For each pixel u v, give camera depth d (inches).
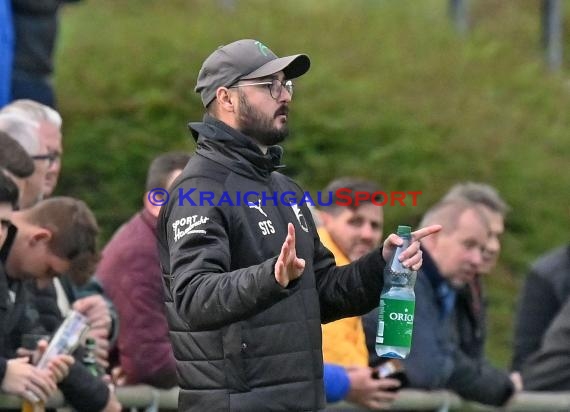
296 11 1791.3
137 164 1343.5
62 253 656.4
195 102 1414.9
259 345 549.6
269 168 571.8
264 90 565.3
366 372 735.1
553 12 1915.6
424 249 791.7
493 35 1968.5
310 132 1440.7
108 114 1379.2
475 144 1525.6
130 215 1311.5
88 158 1333.7
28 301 658.2
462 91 1665.8
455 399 796.6
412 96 1590.8
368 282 573.6
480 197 859.4
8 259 648.4
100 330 688.4
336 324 745.6
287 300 557.0
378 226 777.6
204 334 551.2
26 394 624.1
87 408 651.5
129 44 1501.0
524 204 1497.3
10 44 874.8
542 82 1792.6
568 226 1513.3
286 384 552.1
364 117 1482.5
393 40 1763.0
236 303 502.9
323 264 588.1
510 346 1334.9
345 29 1749.5
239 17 1705.2
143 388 708.7
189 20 1658.5
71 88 1403.8
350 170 1417.3
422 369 760.3
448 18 1940.2
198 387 553.0
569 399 862.5
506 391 821.2
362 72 1621.6
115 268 718.5
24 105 748.0
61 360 635.5
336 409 737.0
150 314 711.1
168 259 563.2
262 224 558.3
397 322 569.9
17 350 647.8
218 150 563.5
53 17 917.2
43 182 738.8
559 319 876.0
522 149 1589.6
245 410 546.6
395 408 752.3
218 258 530.6
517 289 1403.8
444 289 789.2
